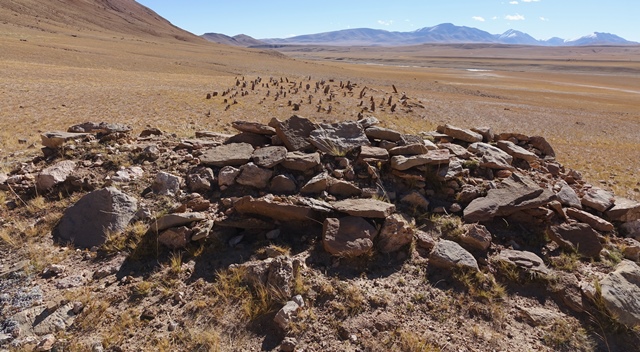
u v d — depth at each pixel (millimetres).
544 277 4750
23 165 7227
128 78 38344
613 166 17391
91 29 126500
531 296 4648
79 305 4188
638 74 126188
